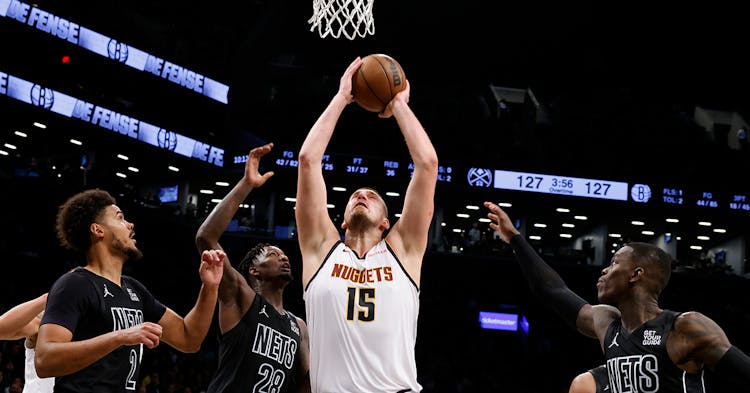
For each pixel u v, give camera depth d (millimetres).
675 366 3730
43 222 18156
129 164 23734
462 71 28328
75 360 3447
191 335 4137
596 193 24219
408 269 3824
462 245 23391
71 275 3799
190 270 20281
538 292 4371
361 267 3785
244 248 21266
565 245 27422
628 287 3973
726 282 22688
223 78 23922
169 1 24938
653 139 26094
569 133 25688
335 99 4141
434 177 3949
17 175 20031
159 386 14789
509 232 4484
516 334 22219
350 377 3607
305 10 25547
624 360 3883
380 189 23297
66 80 20547
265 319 4949
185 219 21344
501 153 24281
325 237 3971
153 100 22359
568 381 21484
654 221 25625
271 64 26453
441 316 22094
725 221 24781
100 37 21078
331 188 23391
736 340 21656
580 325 4250
